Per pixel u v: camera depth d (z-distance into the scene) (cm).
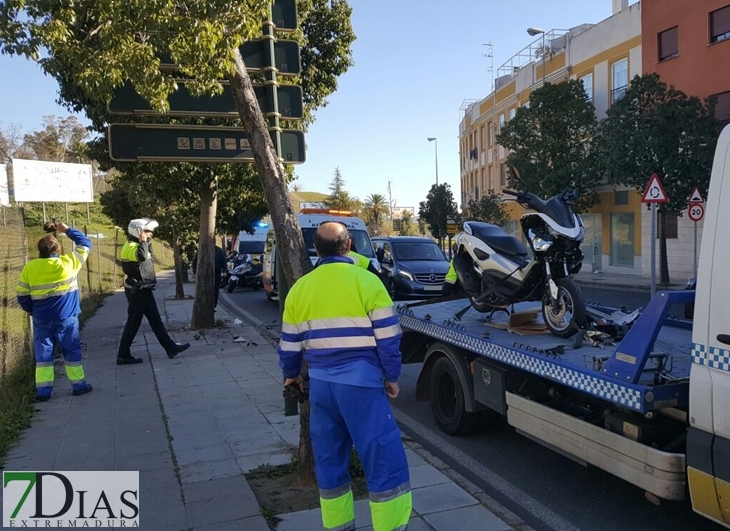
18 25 477
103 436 600
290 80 1059
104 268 2641
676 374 376
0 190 1986
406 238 1947
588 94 3033
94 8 496
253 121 468
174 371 890
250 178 1205
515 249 635
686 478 340
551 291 554
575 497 475
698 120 1973
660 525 424
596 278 2700
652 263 1251
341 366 343
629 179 2128
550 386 476
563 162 2653
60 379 850
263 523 408
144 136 562
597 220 3081
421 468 507
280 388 780
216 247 1505
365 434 337
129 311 944
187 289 2552
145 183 1221
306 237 1628
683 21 2348
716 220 320
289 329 360
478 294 668
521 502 466
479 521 409
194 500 447
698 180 1969
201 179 1188
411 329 708
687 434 331
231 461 525
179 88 545
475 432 624
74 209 4047
